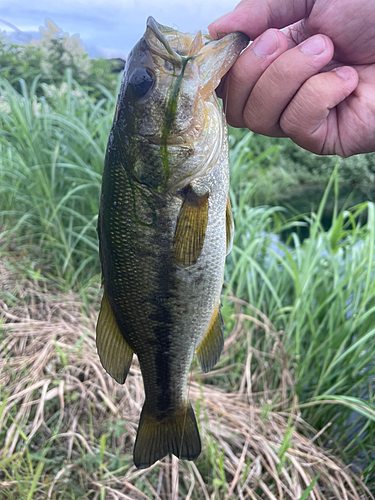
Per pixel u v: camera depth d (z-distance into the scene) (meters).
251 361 0.46
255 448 0.35
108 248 0.22
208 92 0.20
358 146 0.25
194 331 0.24
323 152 0.26
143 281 0.22
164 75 0.20
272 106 0.22
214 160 0.22
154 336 0.23
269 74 0.21
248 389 0.41
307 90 0.21
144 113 0.21
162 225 0.21
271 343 0.47
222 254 0.23
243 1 0.23
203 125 0.21
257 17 0.22
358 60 0.24
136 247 0.22
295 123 0.22
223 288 0.52
